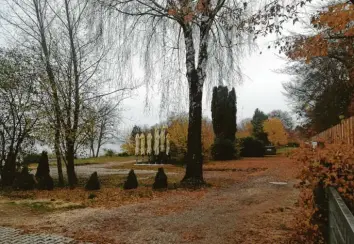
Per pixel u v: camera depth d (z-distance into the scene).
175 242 6.05
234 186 13.22
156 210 8.89
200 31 14.11
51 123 14.44
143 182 15.56
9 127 15.67
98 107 15.86
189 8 11.55
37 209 9.45
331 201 3.79
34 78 14.91
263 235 6.32
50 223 7.60
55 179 18.73
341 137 6.36
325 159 4.87
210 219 7.75
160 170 13.34
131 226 7.23
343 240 2.31
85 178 18.61
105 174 21.22
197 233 6.61
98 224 7.45
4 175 15.61
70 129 14.42
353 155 4.57
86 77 15.23
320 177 4.91
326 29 7.66
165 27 14.62
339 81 19.75
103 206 9.73
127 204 9.97
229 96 32.88
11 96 15.21
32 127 15.13
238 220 7.59
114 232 6.76
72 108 14.64
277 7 7.34
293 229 6.41
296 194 10.83
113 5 14.19
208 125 28.19
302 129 28.84
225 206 9.26
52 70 14.60
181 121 26.72
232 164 24.27
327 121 23.05
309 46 7.74
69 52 15.04
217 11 12.74
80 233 6.70
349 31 6.76
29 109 14.73
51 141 14.34
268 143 48.62
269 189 12.12
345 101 20.70
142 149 31.09
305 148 5.17
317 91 24.23
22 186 13.85
